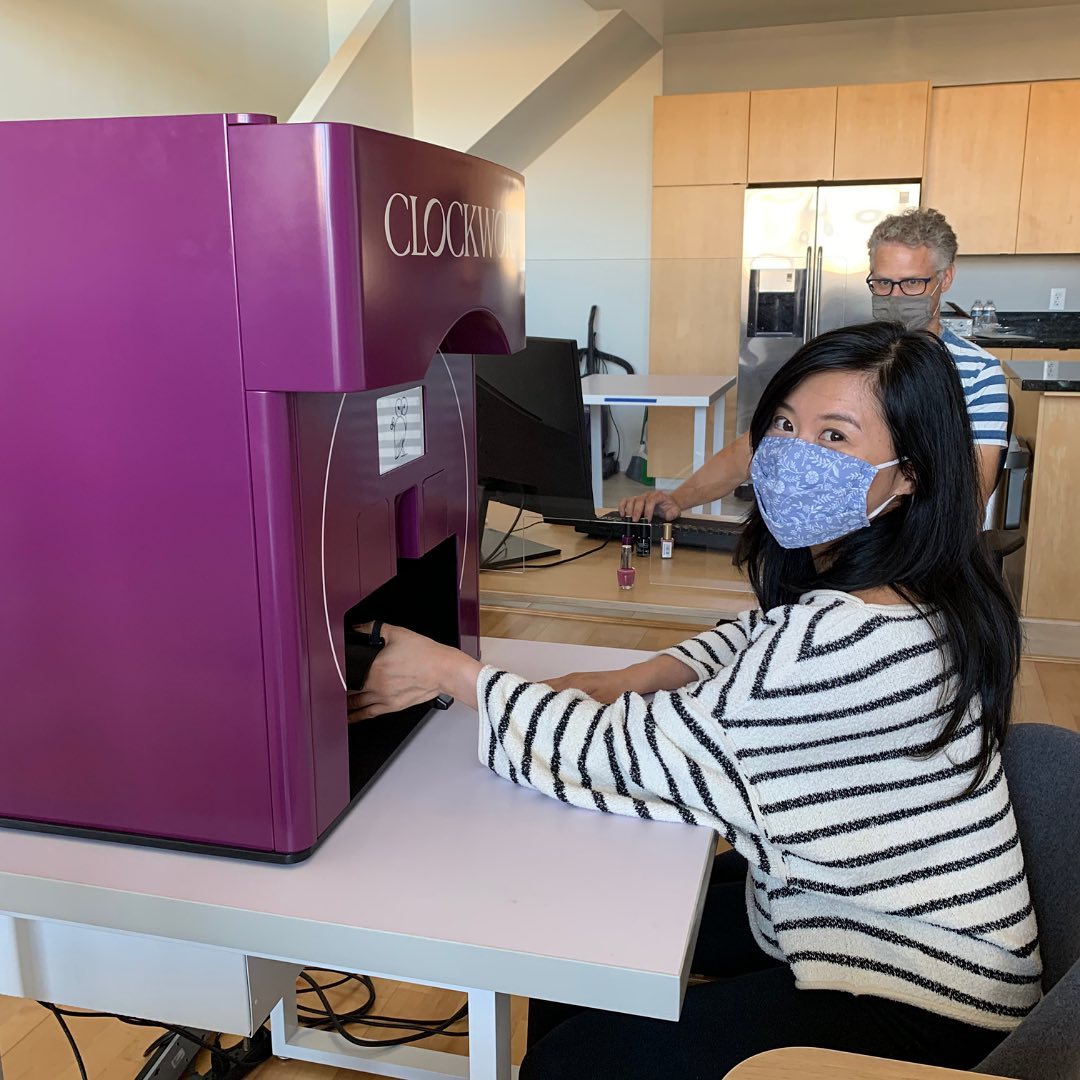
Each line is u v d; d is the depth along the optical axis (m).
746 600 3.00
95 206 0.80
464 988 0.83
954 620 0.97
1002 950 0.99
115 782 0.93
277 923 0.84
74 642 0.91
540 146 6.13
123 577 0.88
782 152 5.68
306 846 0.92
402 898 0.87
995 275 6.12
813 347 1.03
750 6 5.36
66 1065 1.72
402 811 1.01
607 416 3.06
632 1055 1.02
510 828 0.99
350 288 0.77
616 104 6.17
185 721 0.90
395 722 1.18
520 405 2.89
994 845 1.01
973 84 5.88
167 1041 1.72
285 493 0.83
